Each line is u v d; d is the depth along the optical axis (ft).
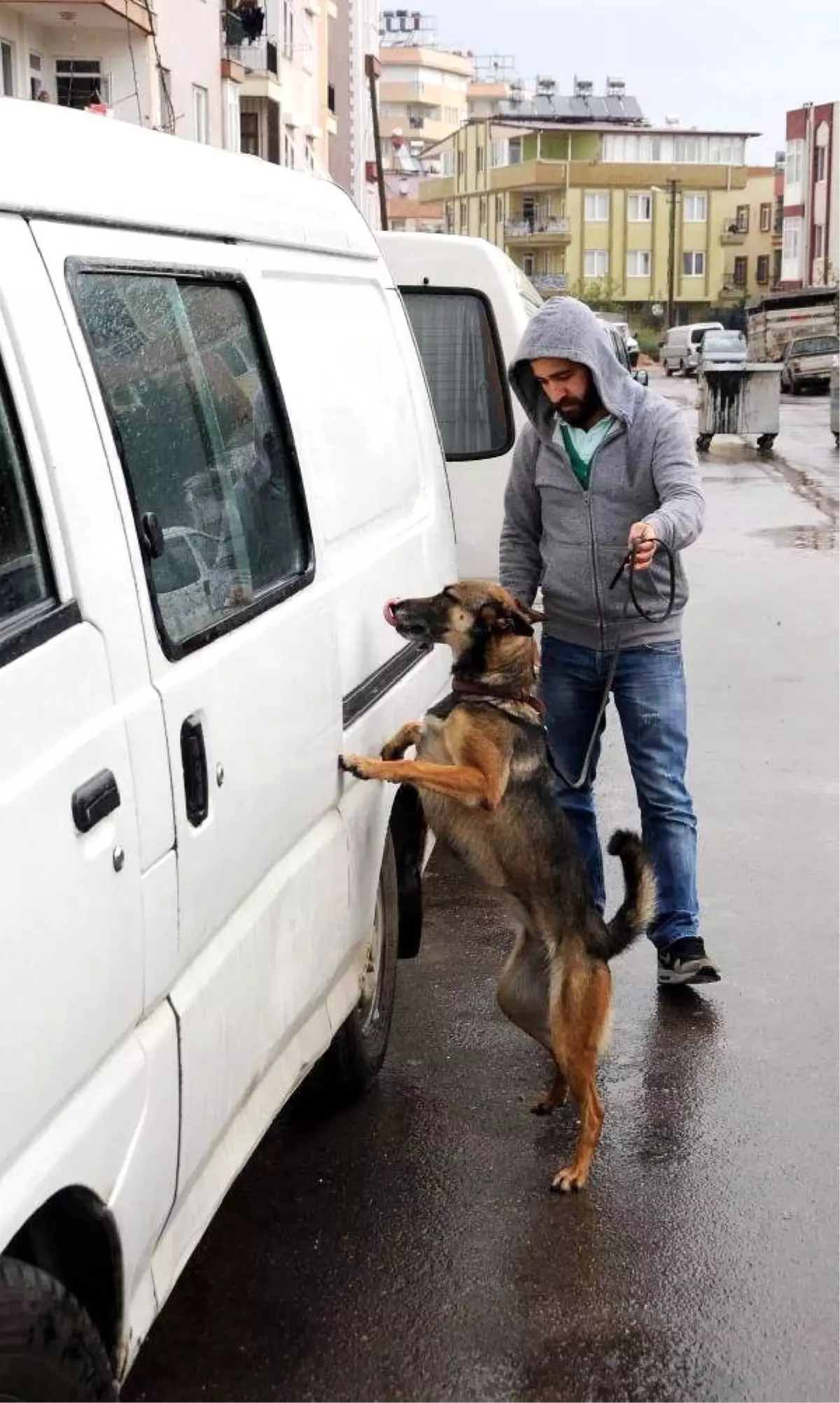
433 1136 13.89
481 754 13.23
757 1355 10.80
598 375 15.34
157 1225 8.35
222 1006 9.20
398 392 15.65
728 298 313.12
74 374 8.03
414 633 13.61
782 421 110.01
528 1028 14.11
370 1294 11.43
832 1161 13.47
